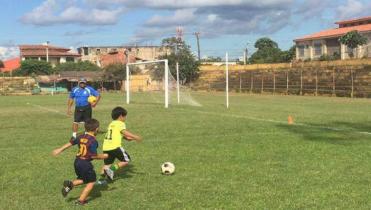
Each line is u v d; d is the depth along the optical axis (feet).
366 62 178.40
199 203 24.58
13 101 150.71
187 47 271.90
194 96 182.39
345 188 27.27
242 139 49.44
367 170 32.37
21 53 400.06
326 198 25.23
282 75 217.97
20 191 27.66
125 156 29.58
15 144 47.78
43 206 24.50
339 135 52.34
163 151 41.57
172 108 105.29
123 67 278.87
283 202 24.56
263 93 221.87
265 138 50.08
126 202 24.99
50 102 142.10
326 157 37.60
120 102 135.54
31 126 66.90
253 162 35.73
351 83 181.16
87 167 24.95
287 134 53.52
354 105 118.01
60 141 50.21
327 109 101.09
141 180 30.04
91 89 54.95
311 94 200.75
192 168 33.68
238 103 128.47
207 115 83.20
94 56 443.32
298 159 36.83
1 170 33.71
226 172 32.14
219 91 248.11
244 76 238.89
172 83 204.54
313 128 59.93
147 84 241.96
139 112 92.02
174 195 26.23
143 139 49.93
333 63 193.88
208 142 47.37
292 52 342.44
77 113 54.34
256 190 27.07
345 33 276.62
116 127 29.55
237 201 24.85
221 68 253.85
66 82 285.84
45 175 31.91
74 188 28.09
